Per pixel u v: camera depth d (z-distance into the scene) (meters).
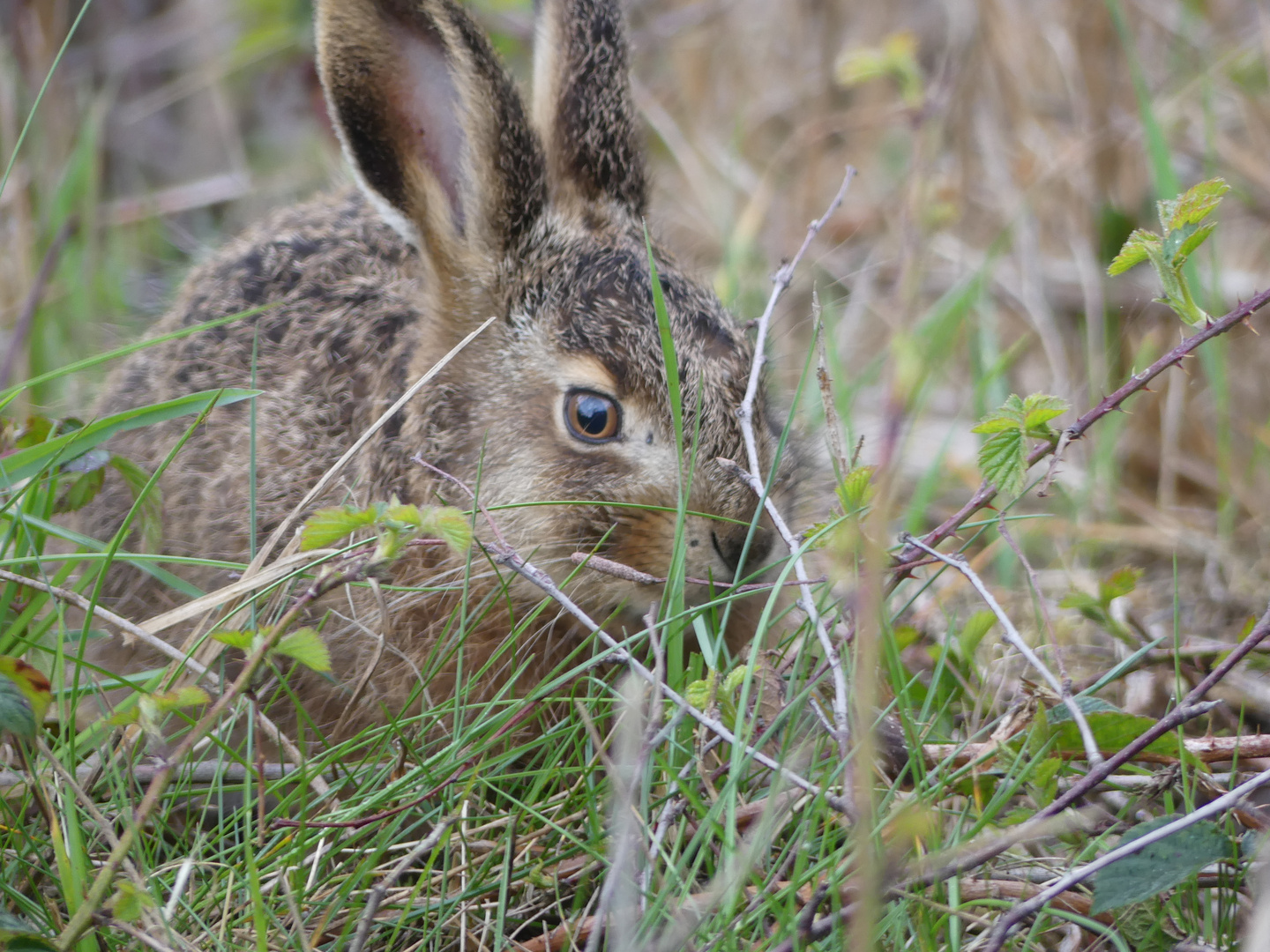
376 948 6.22
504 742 7.19
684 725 6.79
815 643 7.50
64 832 6.26
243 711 7.20
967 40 13.54
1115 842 6.40
